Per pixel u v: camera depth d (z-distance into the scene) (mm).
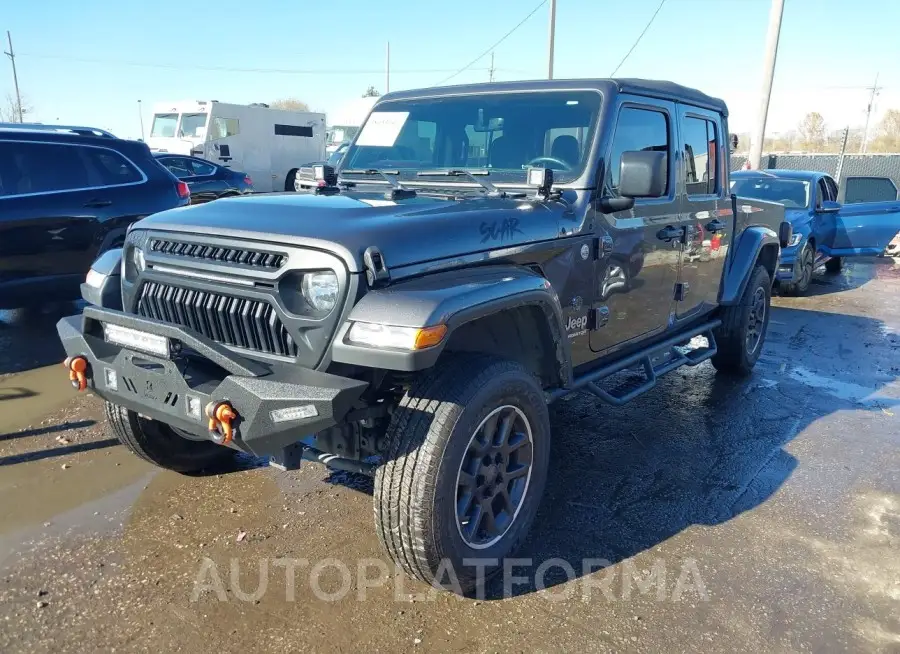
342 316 2562
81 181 6605
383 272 2586
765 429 5008
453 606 2908
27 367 5914
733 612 2912
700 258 4949
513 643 2693
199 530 3432
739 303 5793
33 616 2770
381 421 3008
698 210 4820
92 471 4035
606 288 3863
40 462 4137
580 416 5188
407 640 2695
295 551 3271
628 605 2941
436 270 2801
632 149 4016
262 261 2725
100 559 3164
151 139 21969
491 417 2914
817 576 3189
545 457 3260
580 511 3744
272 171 22500
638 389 4258
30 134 6383
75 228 6473
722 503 3879
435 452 2654
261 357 2734
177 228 3018
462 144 4023
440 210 3021
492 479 2988
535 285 3049
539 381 3461
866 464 4438
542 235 3326
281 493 3832
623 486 4055
